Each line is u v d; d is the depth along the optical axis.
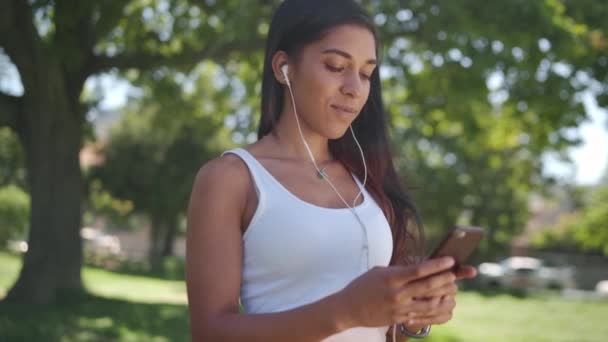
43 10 11.41
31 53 11.56
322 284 1.73
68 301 12.16
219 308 1.63
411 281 1.33
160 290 17.73
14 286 12.38
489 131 14.31
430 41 11.01
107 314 10.98
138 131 30.81
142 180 31.06
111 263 26.92
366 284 1.36
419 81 12.23
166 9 13.66
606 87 12.07
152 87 15.59
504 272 30.45
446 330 10.98
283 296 1.72
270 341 1.47
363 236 1.81
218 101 16.36
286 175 1.83
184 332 9.59
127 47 14.21
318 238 1.73
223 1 12.14
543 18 10.67
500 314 14.80
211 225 1.70
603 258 37.84
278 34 1.91
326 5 1.85
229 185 1.73
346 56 1.82
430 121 14.07
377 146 2.10
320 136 1.94
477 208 28.03
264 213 1.74
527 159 27.31
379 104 2.15
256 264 1.74
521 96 11.99
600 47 11.89
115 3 11.90
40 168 12.52
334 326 1.40
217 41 12.07
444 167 27.30
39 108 12.28
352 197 1.92
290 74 1.88
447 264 1.31
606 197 32.19
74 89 12.65
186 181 31.36
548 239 39.28
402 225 2.12
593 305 17.95
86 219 44.84
